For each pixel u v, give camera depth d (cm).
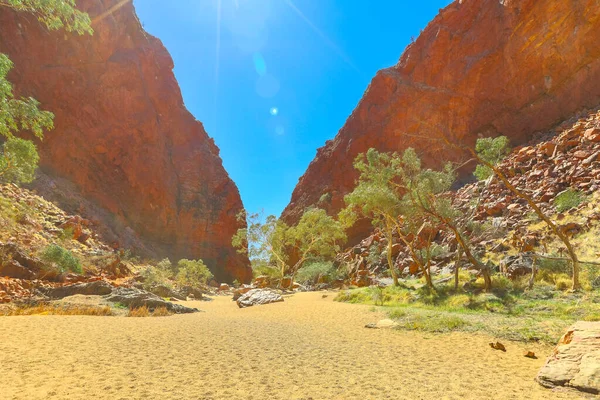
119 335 902
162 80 8231
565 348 599
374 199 2100
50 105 5397
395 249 3347
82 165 5569
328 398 486
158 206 6688
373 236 4166
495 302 1423
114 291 1908
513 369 648
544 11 4462
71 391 470
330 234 4456
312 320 1405
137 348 760
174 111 8250
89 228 4275
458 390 523
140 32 7794
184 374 581
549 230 2061
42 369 561
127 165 6328
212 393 493
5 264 2036
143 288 2789
